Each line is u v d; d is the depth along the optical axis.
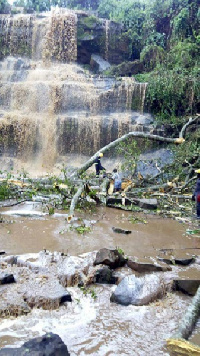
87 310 3.63
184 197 8.85
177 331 3.23
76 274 4.23
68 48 22.78
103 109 18.39
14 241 5.43
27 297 3.62
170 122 16.44
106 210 8.14
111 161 16.73
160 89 16.95
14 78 19.94
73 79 19.41
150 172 12.91
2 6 24.97
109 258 4.54
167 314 3.66
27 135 17.27
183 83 16.42
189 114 16.73
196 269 4.84
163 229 6.80
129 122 17.02
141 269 4.61
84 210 7.93
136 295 3.86
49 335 2.82
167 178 10.76
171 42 20.67
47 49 22.44
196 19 19.56
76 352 2.95
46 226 6.41
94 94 18.39
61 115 17.91
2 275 3.91
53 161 17.14
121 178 10.28
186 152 11.69
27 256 4.62
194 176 10.18
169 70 17.81
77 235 5.98
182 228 6.95
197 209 7.88
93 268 4.39
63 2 31.42
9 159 17.00
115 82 18.75
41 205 8.08
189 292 4.13
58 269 4.33
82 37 23.08
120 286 3.95
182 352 2.98
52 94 18.17
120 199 8.53
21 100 18.56
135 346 3.09
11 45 22.88
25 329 3.21
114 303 3.82
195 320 3.43
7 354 2.58
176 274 4.58
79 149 17.36
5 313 3.37
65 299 3.70
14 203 8.04
